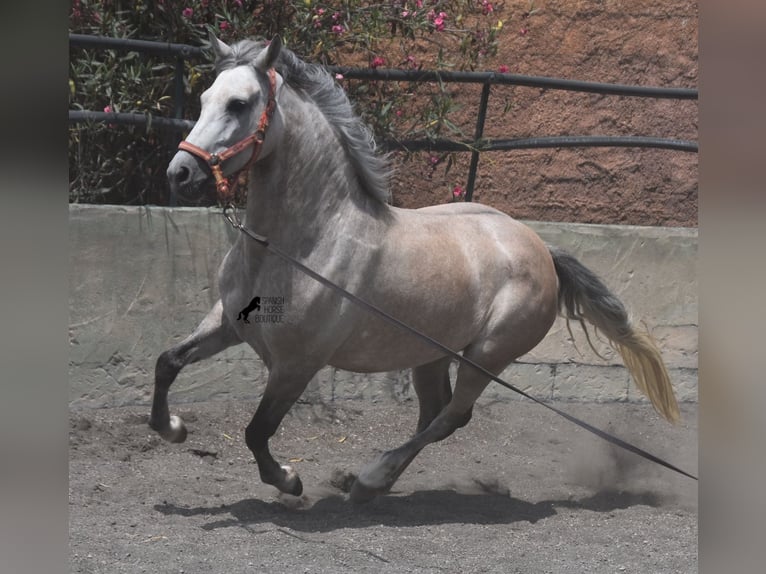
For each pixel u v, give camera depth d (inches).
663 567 155.1
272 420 166.1
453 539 165.2
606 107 322.7
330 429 236.8
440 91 275.7
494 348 181.6
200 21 256.1
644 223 327.3
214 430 224.7
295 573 140.2
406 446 179.6
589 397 269.3
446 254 174.9
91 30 254.5
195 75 249.9
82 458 197.9
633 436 251.4
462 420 185.3
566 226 266.7
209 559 144.3
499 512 188.2
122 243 227.9
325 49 257.8
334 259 162.1
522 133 316.2
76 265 223.6
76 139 257.4
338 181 164.1
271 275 159.9
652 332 272.8
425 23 264.4
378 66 261.3
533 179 317.7
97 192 262.8
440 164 306.2
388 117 267.3
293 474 172.9
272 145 155.9
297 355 162.7
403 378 254.8
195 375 236.7
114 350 227.9
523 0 313.9
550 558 157.3
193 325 235.1
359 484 177.2
